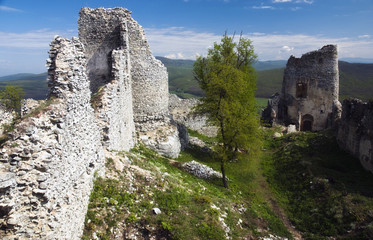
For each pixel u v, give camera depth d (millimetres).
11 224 5773
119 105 15000
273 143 27781
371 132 16766
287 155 22484
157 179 12375
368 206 13117
